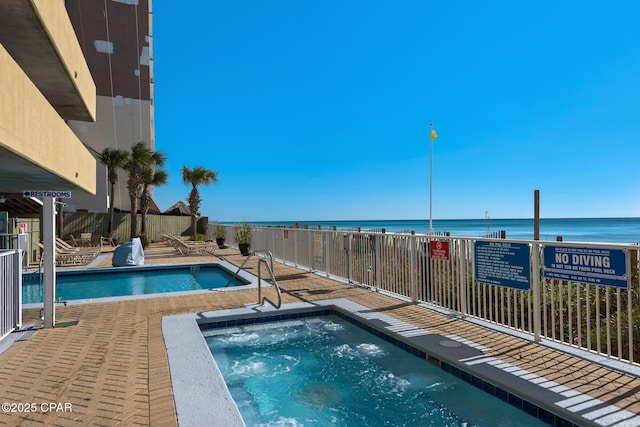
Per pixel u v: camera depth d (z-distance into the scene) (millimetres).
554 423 2896
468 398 3662
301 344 5301
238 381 4199
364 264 8133
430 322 5246
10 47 6102
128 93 28031
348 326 5938
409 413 3467
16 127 3223
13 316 4945
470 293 5590
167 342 4508
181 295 7305
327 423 3330
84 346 4391
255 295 7309
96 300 6848
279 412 3537
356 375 4297
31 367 3746
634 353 4516
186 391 3205
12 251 4922
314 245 10328
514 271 4625
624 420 2625
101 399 3064
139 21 28281
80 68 7590
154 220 26000
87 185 6777
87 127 27031
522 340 4391
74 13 26719
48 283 5195
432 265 6152
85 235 19734
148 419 2752
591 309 5055
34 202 13539
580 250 3879
